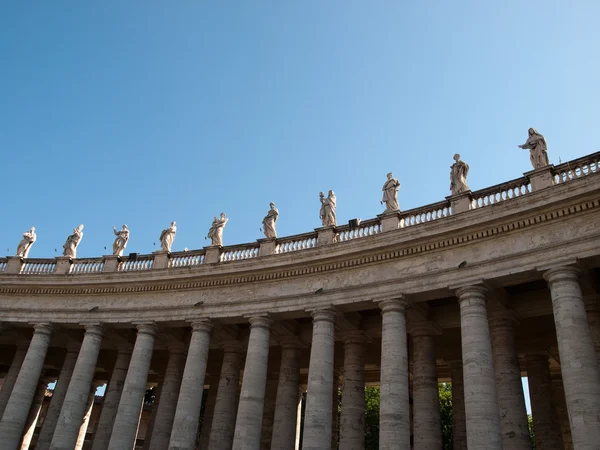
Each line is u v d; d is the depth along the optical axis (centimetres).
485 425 2058
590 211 2133
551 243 2183
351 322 2956
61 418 3072
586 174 2233
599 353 2214
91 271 3653
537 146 2470
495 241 2359
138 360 3108
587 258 2084
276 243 3173
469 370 2180
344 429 2778
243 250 3272
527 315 2611
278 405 3044
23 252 3991
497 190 2498
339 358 3528
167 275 3238
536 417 2753
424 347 2766
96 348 3306
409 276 2533
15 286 3581
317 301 2758
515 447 2267
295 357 3175
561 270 2114
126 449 2888
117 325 3344
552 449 2636
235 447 2603
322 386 2538
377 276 2642
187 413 2827
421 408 2614
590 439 1814
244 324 3378
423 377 2686
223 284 3116
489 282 2333
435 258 2503
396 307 2520
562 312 2045
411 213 2742
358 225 2916
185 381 2916
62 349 4162
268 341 2889
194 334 3056
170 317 3169
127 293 3384
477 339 2219
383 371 2392
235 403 3272
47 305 3516
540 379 2827
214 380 3856
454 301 2816
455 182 2673
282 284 2938
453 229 2431
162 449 3234
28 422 4228
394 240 2597
